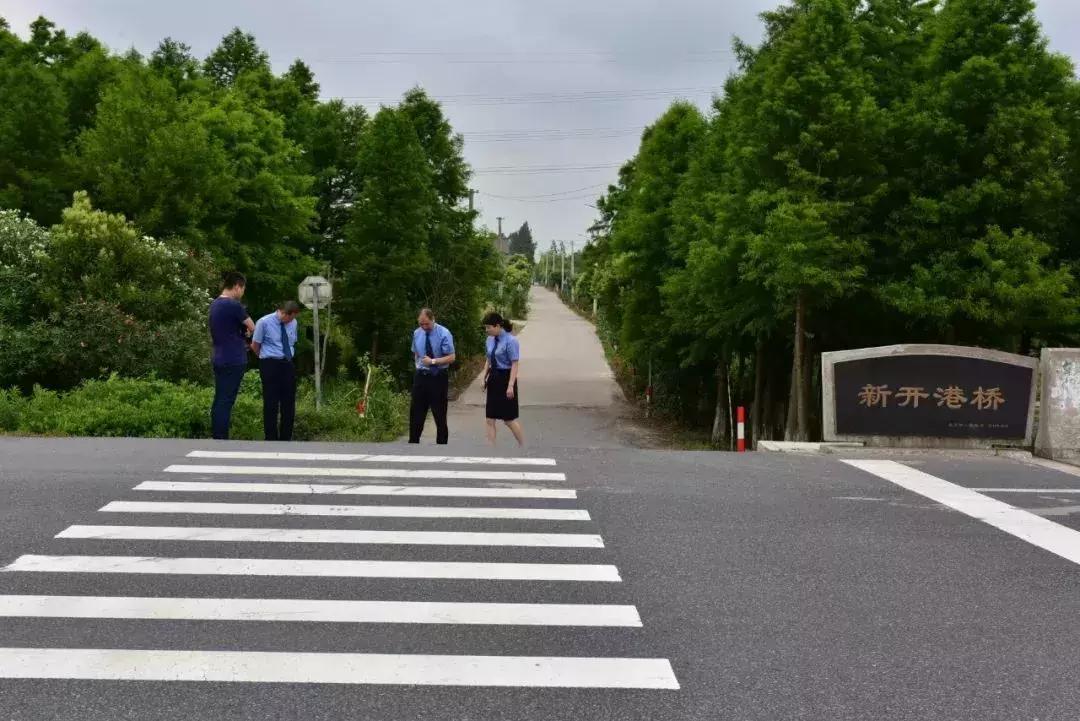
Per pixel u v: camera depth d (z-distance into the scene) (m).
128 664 4.33
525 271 88.44
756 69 22.05
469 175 42.62
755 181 19.98
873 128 18.25
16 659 4.37
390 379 30.38
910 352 10.51
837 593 5.51
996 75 17.84
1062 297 18.11
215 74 42.31
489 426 12.75
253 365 30.80
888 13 20.69
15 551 6.00
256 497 7.52
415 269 36.31
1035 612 5.25
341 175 41.78
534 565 5.93
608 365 46.69
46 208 27.84
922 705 4.05
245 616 4.96
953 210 18.02
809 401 22.52
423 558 6.03
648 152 30.38
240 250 30.83
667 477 8.66
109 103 28.39
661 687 4.19
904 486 8.45
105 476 8.17
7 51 32.69
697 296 23.20
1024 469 9.41
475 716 3.88
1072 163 19.88
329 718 3.83
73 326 17.09
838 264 18.23
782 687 4.21
